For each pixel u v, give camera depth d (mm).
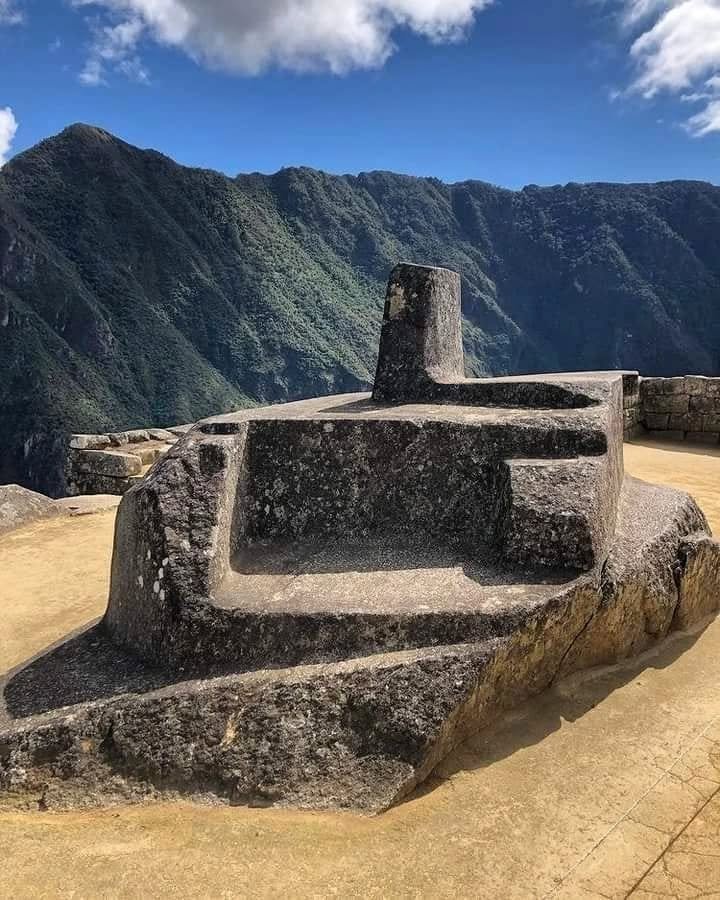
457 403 3861
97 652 2711
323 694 2238
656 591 2973
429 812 2076
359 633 2383
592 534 2643
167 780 2199
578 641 2664
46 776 2240
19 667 2697
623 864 1917
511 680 2465
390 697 2217
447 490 3086
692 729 2496
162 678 2453
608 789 2193
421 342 4074
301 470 3193
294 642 2410
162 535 2631
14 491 6059
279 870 1884
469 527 3020
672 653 3031
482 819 2057
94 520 5984
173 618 2523
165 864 1913
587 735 2439
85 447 8602
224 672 2398
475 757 2301
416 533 3074
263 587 2676
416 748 2158
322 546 3074
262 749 2188
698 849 1965
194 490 2748
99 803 2174
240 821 2053
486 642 2326
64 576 4527
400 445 3141
